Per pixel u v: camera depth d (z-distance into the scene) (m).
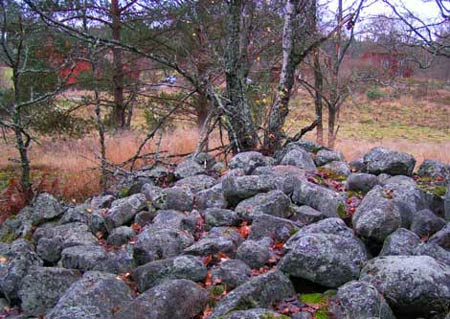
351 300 3.14
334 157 6.65
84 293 3.67
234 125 8.02
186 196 5.66
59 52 13.14
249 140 7.97
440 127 23.50
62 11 12.23
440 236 3.89
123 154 11.09
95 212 5.74
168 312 3.33
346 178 5.93
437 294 3.09
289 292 3.53
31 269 4.47
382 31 11.59
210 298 3.63
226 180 5.50
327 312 3.24
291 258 3.63
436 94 28.22
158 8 13.66
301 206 5.09
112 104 14.98
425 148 15.09
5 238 5.97
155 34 13.68
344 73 12.66
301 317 3.19
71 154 11.89
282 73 8.32
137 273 4.11
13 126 7.52
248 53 9.09
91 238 5.30
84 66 13.81
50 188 8.19
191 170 6.81
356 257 3.74
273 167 6.03
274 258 4.05
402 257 3.42
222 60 8.52
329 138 11.81
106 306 3.63
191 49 13.06
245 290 3.38
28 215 6.28
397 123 24.02
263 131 8.78
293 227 4.55
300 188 5.21
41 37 12.38
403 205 4.44
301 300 3.49
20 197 7.48
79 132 14.12
